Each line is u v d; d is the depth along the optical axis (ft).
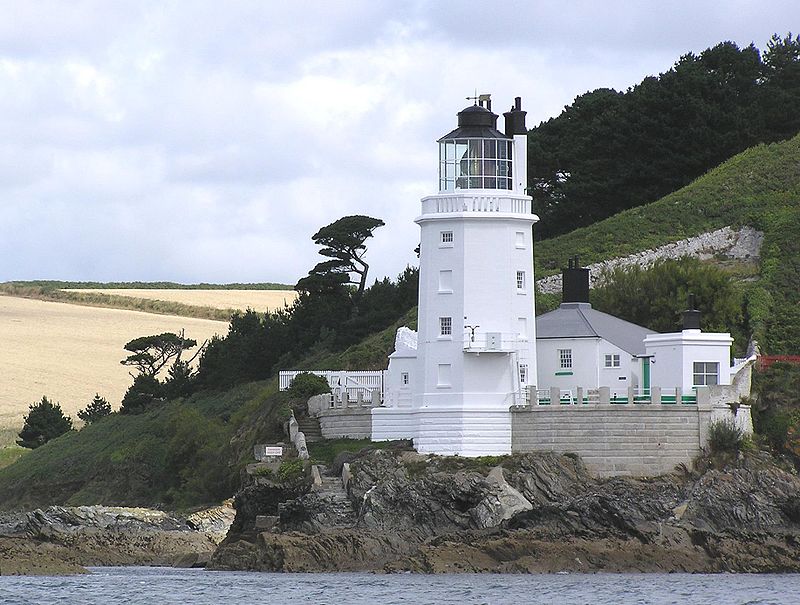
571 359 588.09
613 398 556.10
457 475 520.83
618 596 437.99
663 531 500.74
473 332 547.90
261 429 634.02
